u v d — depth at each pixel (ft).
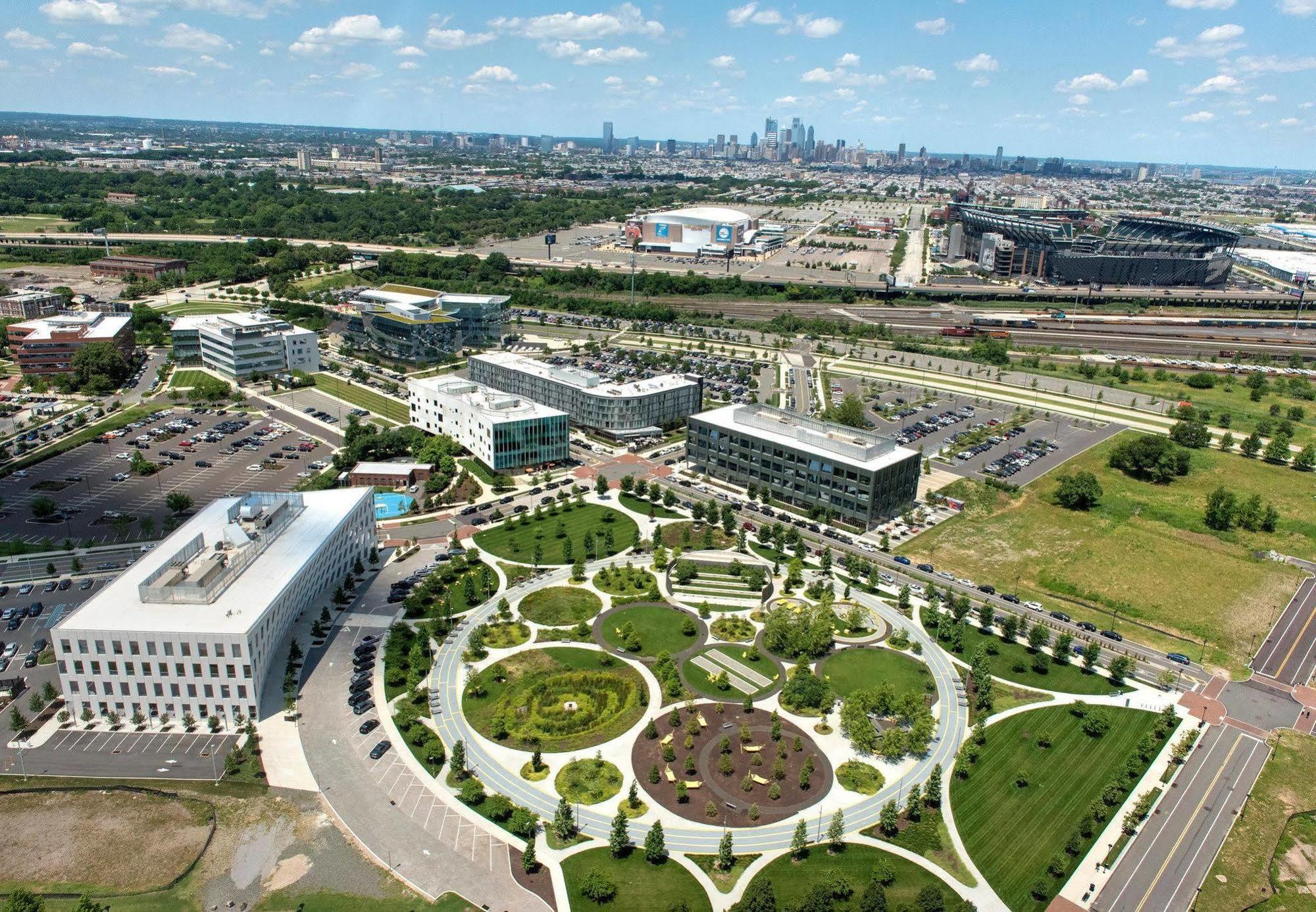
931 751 565.94
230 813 494.18
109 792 507.71
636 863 467.93
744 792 522.47
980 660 631.15
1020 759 560.61
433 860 466.29
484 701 600.80
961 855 479.82
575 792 518.37
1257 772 560.20
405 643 652.07
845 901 444.14
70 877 448.24
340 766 534.37
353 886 447.83
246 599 603.67
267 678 613.52
